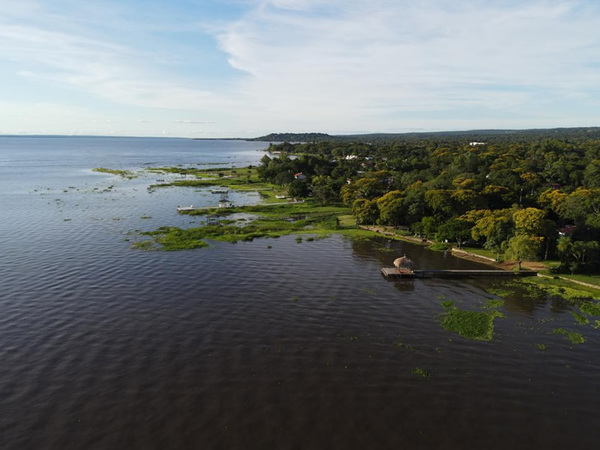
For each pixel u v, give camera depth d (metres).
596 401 41.50
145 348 49.97
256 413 39.25
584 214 98.81
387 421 38.47
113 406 39.81
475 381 44.62
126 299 63.81
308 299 65.69
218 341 51.94
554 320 59.16
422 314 60.91
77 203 150.88
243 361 47.72
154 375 44.75
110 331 53.75
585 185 148.75
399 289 71.00
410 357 49.16
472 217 100.50
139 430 36.78
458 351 50.59
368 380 44.62
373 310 62.03
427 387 43.53
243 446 35.16
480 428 37.69
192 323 56.47
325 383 43.97
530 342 52.81
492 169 179.25
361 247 98.69
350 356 49.22
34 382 43.09
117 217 127.50
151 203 154.75
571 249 78.56
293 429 37.25
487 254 91.25
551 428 37.75
